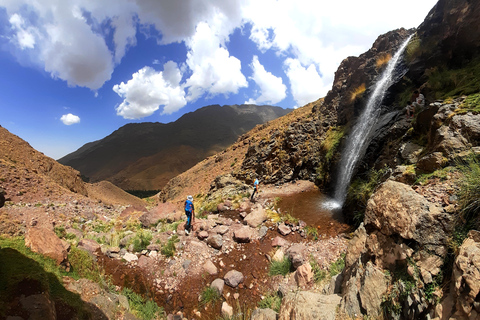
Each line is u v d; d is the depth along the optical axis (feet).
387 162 20.21
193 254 20.17
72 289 12.31
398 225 9.48
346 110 35.32
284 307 10.94
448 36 21.12
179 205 54.80
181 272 18.40
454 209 8.61
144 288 17.11
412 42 25.89
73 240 21.43
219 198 36.55
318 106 48.67
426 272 7.92
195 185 88.43
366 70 33.63
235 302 16.16
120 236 22.86
